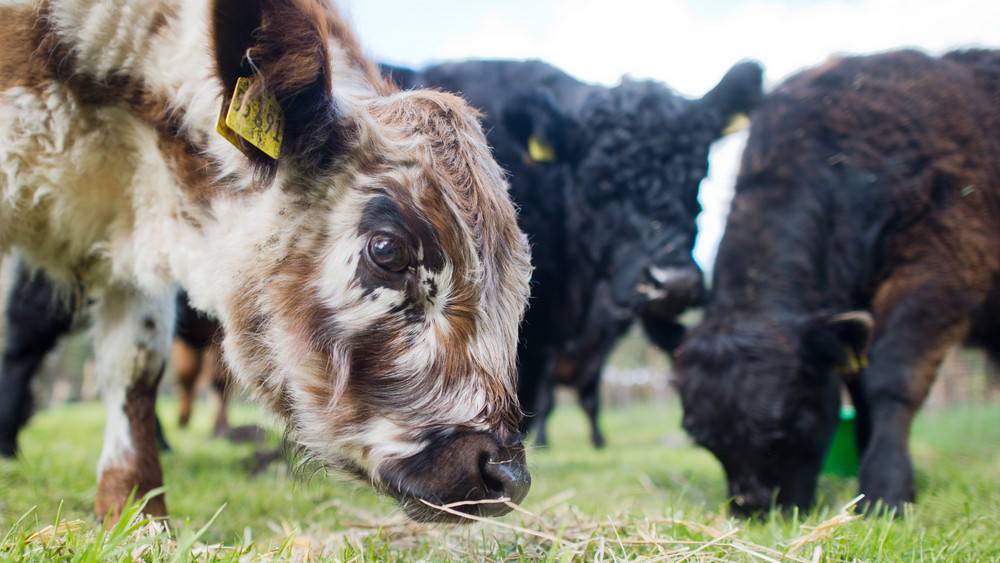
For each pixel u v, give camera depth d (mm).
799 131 1206
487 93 1462
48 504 897
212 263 710
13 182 754
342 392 620
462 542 709
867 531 667
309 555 618
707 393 1051
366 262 620
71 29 726
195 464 1462
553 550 580
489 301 627
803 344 1003
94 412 3934
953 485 1148
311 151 636
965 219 1096
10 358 1186
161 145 738
